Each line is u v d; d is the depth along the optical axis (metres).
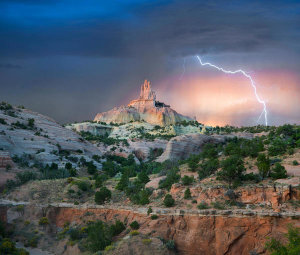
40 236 88.25
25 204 98.88
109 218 86.19
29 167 129.38
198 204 75.88
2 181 110.94
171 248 69.62
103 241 74.00
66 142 171.62
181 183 87.50
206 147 166.50
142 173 109.44
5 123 153.75
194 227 71.81
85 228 84.06
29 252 80.31
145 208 80.50
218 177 84.94
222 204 73.94
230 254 68.12
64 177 123.94
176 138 193.50
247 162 99.88
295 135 141.75
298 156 98.00
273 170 85.62
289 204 70.06
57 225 93.00
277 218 67.06
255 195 74.12
